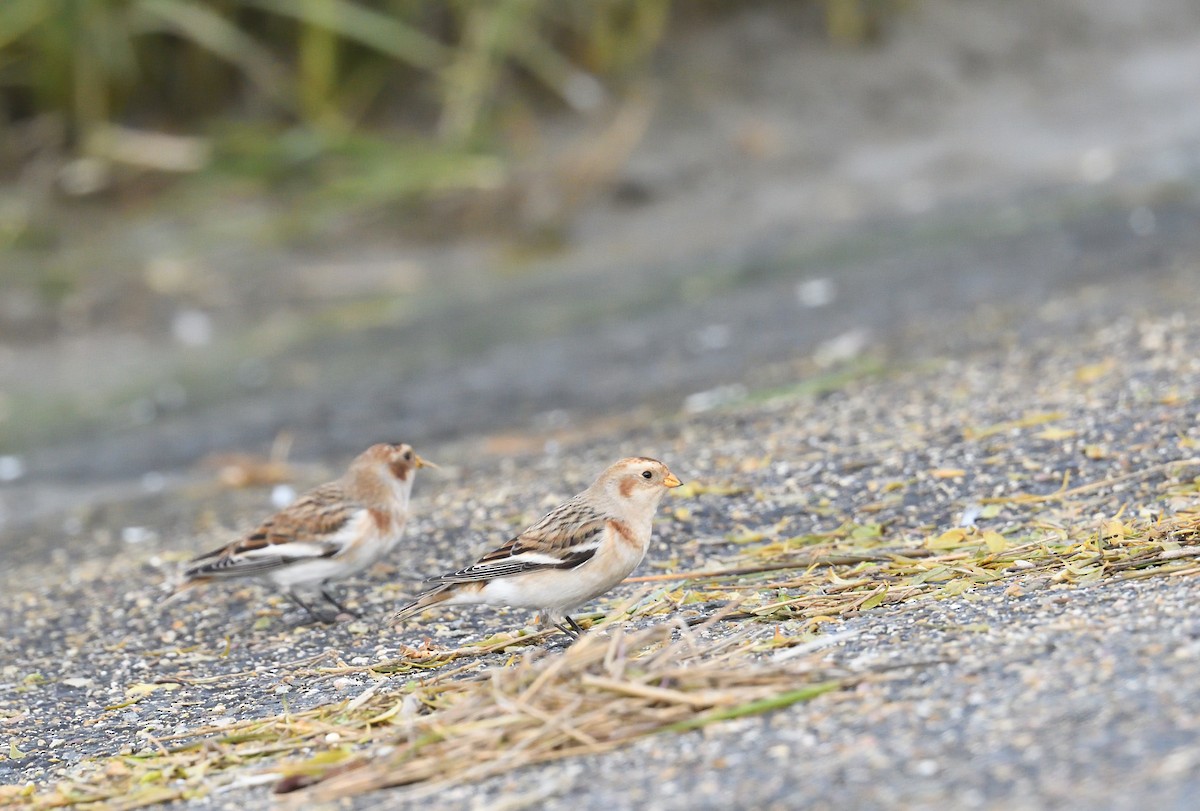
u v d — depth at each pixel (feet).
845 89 79.56
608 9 78.54
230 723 26.91
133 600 35.40
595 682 23.17
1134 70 81.25
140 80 77.82
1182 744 18.97
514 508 37.70
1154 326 43.04
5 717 28.99
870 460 36.01
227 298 68.23
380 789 22.04
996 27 83.15
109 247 71.41
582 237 72.43
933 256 61.82
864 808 18.95
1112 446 33.96
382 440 49.37
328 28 75.46
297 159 74.90
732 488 35.73
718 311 59.47
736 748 21.22
